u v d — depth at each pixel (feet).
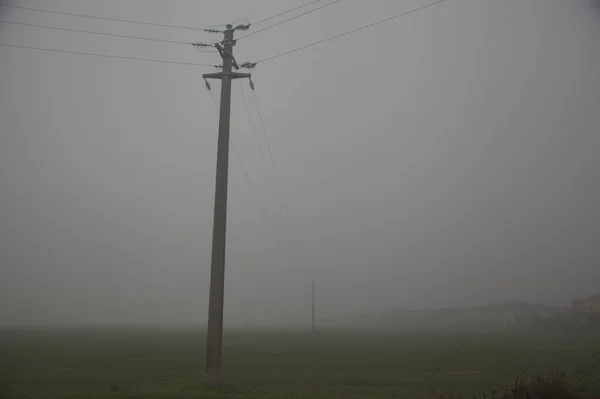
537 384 49.85
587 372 95.04
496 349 188.55
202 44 65.82
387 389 72.08
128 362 115.65
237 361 128.36
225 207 60.70
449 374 96.63
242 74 65.36
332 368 110.32
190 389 54.44
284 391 65.41
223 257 59.00
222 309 57.72
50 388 64.18
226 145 62.95
